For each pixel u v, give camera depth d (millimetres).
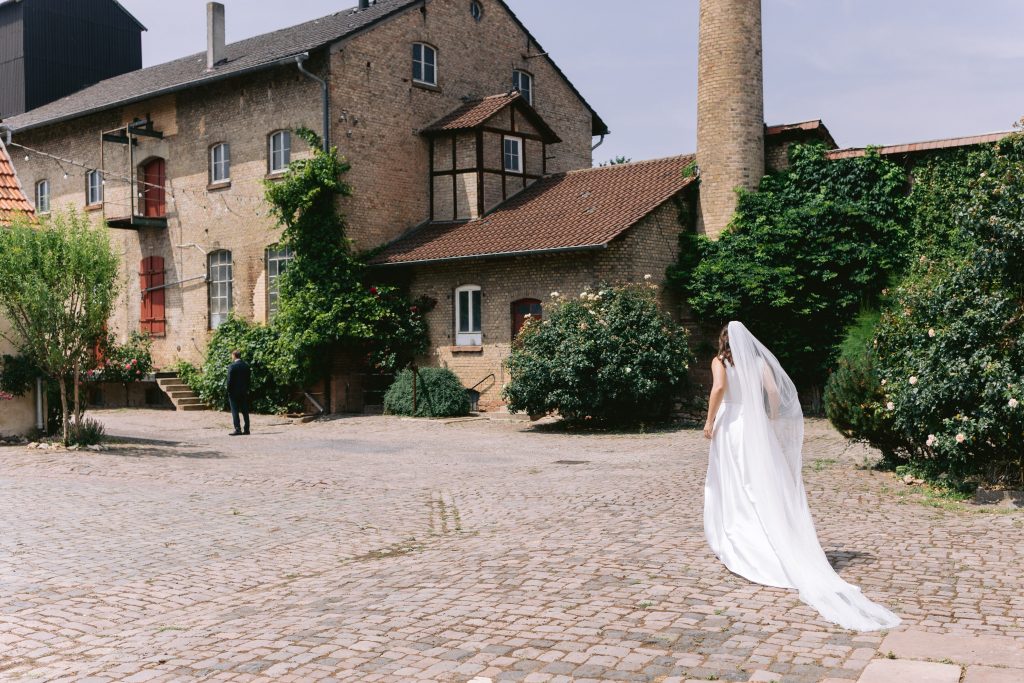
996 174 10117
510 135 25547
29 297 14008
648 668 4590
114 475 12258
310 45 23281
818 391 21797
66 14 35688
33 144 31266
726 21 22312
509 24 28344
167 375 26469
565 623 5391
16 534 8516
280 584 6887
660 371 18703
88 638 5602
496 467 13422
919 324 10398
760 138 22516
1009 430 9109
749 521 6457
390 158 24719
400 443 17094
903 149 20969
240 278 25531
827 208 21203
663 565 6699
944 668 4359
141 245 28156
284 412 23906
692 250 22438
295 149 24016
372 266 23828
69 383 16234
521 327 21656
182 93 26703
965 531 7781
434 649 5031
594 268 20656
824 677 4352
